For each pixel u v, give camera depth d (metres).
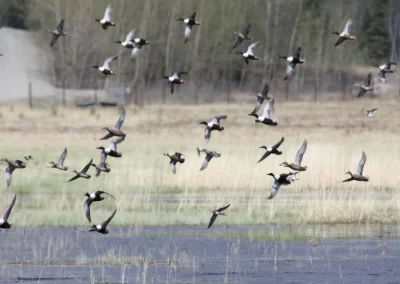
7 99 72.62
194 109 67.25
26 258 23.92
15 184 37.84
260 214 30.48
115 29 81.75
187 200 33.28
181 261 23.59
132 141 55.34
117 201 32.91
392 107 68.44
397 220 29.48
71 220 29.52
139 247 25.47
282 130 60.03
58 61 82.38
